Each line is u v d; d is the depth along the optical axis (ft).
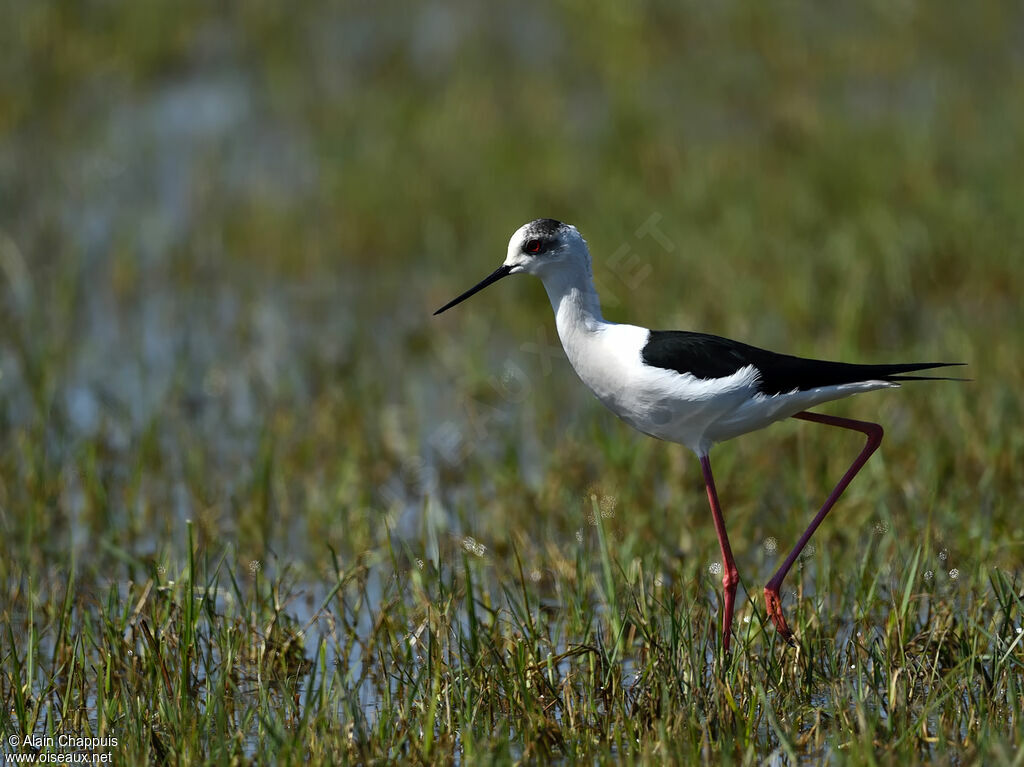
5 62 71.92
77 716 24.97
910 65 67.82
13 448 38.34
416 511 35.88
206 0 80.28
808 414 27.84
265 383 43.50
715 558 31.76
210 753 23.31
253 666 27.30
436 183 57.88
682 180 55.83
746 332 43.42
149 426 38.45
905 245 48.34
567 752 23.36
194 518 34.63
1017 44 69.67
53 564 32.37
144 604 29.22
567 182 56.70
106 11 78.23
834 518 32.63
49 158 63.57
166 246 55.16
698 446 27.35
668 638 26.94
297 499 35.94
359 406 40.68
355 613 28.84
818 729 23.54
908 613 26.58
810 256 48.21
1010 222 49.75
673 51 71.51
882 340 44.09
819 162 56.29
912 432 36.65
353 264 54.29
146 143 64.59
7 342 46.60
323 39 75.87
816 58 69.05
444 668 25.73
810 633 26.58
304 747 23.36
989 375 39.37
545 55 72.64
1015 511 32.19
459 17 78.18
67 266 52.26
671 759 22.30
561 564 30.50
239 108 68.23
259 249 54.80
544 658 27.25
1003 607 25.63
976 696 24.66
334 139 62.69
